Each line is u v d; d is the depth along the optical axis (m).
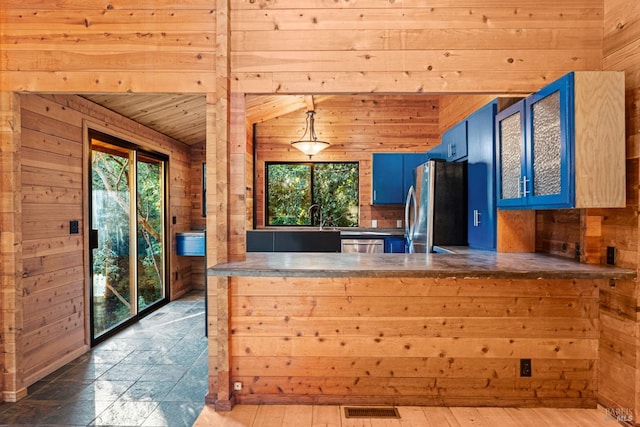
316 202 5.75
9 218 2.34
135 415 2.19
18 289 2.37
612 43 2.20
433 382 2.30
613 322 2.15
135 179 3.98
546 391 2.28
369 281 2.30
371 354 2.31
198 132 4.86
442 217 3.30
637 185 1.99
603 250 2.20
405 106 5.61
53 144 2.77
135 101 3.35
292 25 2.33
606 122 1.97
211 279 2.30
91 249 3.22
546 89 2.12
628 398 2.05
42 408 2.26
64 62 2.33
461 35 2.31
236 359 2.33
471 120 3.15
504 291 2.27
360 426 2.09
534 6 2.29
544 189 2.18
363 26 2.32
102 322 3.48
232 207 2.34
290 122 5.67
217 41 2.29
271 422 2.13
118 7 2.34
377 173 5.43
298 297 2.32
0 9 2.34
